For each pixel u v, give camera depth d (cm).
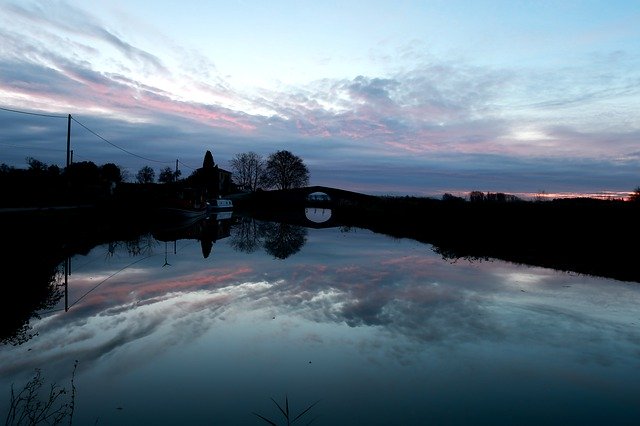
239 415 546
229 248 2159
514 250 1891
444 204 3528
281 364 699
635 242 1738
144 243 2377
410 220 3378
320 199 7925
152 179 9900
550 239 2012
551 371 683
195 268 1560
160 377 651
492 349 770
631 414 559
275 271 1495
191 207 4397
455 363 710
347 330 864
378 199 5522
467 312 990
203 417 540
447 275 1410
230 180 10894
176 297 1124
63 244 2138
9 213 2250
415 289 1211
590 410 569
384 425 527
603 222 2045
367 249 2086
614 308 1019
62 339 811
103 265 1627
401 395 604
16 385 625
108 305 1047
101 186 4684
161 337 820
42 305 1048
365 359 722
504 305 1048
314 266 1596
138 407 563
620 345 791
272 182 11219
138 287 1243
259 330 860
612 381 651
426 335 838
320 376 657
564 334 846
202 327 878
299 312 984
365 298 1113
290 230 3306
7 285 1216
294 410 560
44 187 3569
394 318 944
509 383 642
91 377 651
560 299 1098
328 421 534
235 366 691
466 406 574
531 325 898
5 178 3503
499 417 548
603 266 1498
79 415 542
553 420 543
